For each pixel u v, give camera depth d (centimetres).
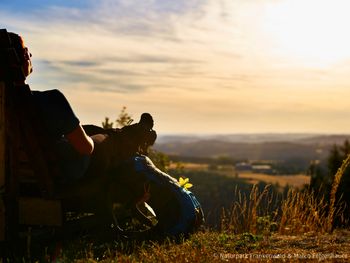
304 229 311
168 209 250
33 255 212
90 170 229
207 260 200
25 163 216
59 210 217
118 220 278
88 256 214
